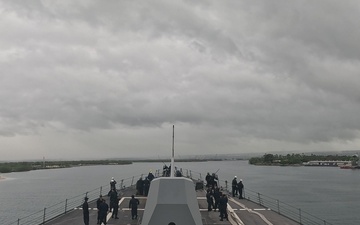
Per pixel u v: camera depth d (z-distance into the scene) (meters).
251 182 143.50
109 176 198.12
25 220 64.25
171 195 13.75
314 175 193.88
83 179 175.38
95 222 25.62
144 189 35.97
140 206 30.70
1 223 62.12
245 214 29.39
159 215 13.52
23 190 118.12
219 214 28.59
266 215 28.94
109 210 29.17
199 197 36.44
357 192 107.06
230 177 169.62
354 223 62.03
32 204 84.06
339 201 88.06
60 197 96.44
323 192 107.25
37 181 165.62
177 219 13.51
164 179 14.20
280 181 148.62
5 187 131.50
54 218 27.34
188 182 14.46
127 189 42.19
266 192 106.69
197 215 14.15
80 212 29.66
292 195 99.50
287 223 26.31
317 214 70.88
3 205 82.56
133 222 25.44
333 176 184.12
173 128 22.55
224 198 26.59
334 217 67.56
